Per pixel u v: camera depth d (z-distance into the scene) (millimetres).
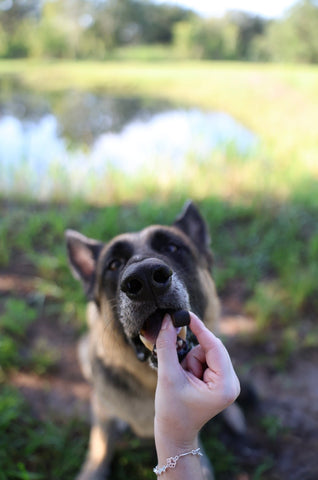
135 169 2070
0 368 1004
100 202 1808
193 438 464
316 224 1604
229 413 896
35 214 1672
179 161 2176
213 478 763
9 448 839
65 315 1196
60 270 1353
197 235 863
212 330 807
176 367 458
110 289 750
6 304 1210
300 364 1045
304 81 5316
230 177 1970
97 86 6453
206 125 3203
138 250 717
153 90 5953
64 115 3850
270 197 1760
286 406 942
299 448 853
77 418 916
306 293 1209
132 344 703
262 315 1130
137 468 832
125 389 768
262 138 2479
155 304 572
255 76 6547
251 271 1353
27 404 935
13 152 2461
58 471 816
